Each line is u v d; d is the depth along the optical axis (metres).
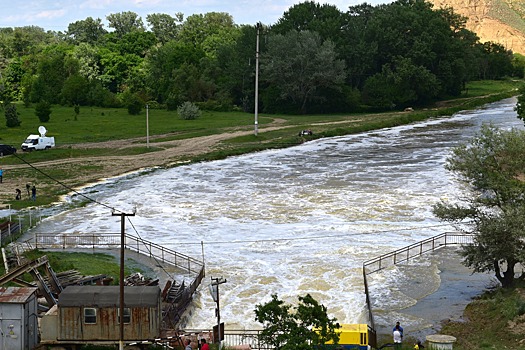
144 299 35.06
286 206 72.50
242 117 164.50
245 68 184.62
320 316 30.02
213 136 127.44
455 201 72.25
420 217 66.50
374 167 95.62
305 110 178.88
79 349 35.06
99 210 71.62
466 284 48.28
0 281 39.84
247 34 193.38
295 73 173.50
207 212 70.50
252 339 38.62
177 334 37.03
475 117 160.75
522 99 122.00
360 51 187.38
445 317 42.12
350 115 172.00
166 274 50.78
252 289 47.97
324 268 52.00
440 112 169.75
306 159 104.62
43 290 40.47
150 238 60.91
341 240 59.28
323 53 169.75
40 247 57.34
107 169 95.44
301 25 198.00
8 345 34.12
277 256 55.16
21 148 107.12
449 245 57.31
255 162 102.38
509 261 45.78
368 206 71.50
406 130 140.88
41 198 76.69
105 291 35.47
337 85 176.88
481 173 48.16
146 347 35.16
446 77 191.00
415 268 51.84
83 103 185.75
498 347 36.06
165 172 94.00
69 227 64.31
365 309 43.81
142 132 132.00
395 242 58.38
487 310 42.25
